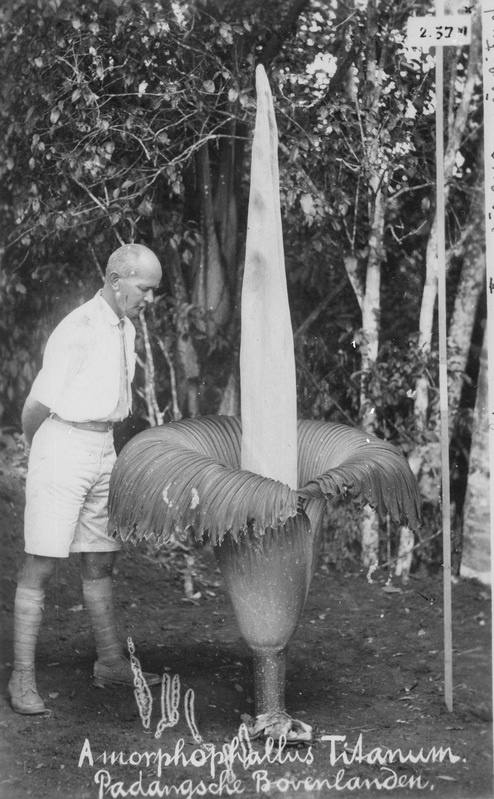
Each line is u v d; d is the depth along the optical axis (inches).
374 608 153.0
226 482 108.5
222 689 132.4
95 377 130.9
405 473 118.8
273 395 119.3
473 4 133.0
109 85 149.3
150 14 147.6
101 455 132.0
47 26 142.5
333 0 150.3
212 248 161.0
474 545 157.5
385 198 158.1
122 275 131.7
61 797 116.5
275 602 117.3
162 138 154.4
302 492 108.7
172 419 162.7
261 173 118.4
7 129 142.6
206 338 162.4
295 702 132.9
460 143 152.3
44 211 147.9
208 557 154.3
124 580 149.6
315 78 154.2
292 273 160.6
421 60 150.6
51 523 128.1
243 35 150.9
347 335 162.7
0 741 123.8
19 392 144.6
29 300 146.3
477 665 140.7
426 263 158.9
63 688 132.6
